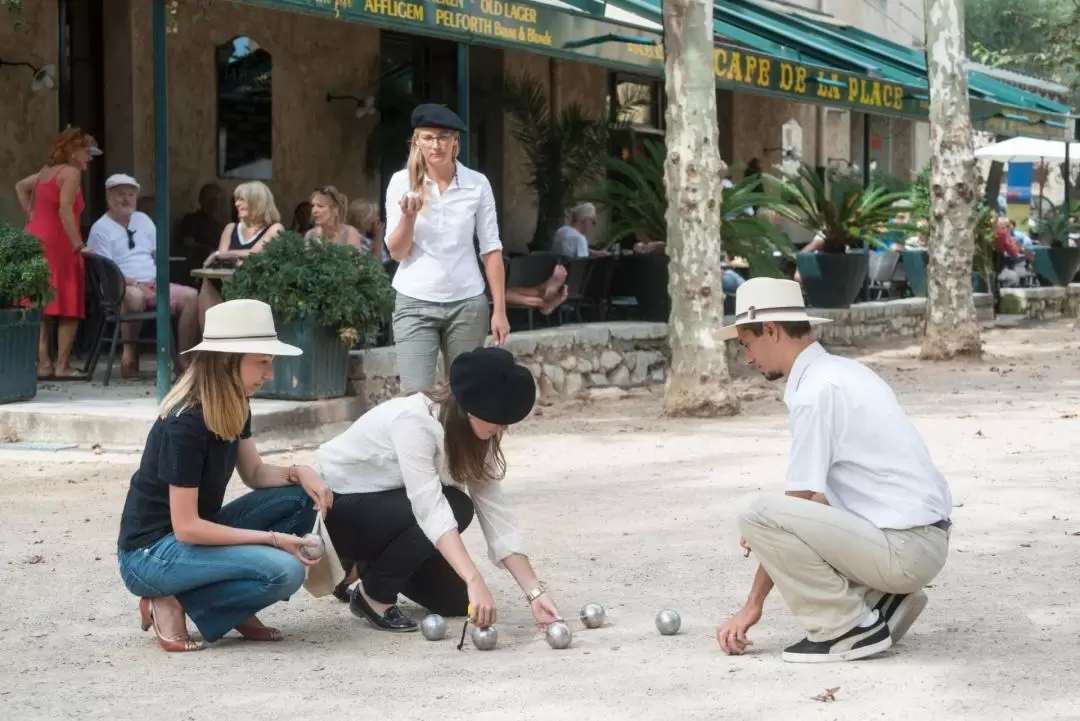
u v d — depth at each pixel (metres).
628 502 8.38
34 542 7.40
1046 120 23.70
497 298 8.27
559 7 13.10
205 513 5.49
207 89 15.45
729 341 16.06
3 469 9.34
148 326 14.57
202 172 15.45
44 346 12.12
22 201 12.16
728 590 6.32
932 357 16.94
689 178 12.07
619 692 4.78
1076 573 6.51
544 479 9.21
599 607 5.73
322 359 10.57
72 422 10.10
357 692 4.86
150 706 4.74
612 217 16.48
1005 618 5.71
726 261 17.23
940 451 10.15
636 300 15.85
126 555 5.47
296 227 14.85
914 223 21.17
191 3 15.08
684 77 11.91
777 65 15.93
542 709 4.61
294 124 16.56
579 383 13.84
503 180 19.38
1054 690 4.70
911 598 5.19
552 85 20.09
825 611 5.09
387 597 5.75
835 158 27.66
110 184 12.49
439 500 5.45
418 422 5.44
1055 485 8.75
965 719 4.41
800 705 4.59
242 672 5.15
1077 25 27.83
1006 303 24.09
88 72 14.65
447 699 4.75
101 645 5.58
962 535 7.35
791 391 5.11
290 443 10.15
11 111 13.81
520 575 5.61
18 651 5.49
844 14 28.44
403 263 8.16
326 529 5.68
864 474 5.05
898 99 18.59
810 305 18.67
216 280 11.66
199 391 5.30
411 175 8.01
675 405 12.20
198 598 5.43
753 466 9.59
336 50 17.06
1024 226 31.66
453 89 18.69
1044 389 14.11
